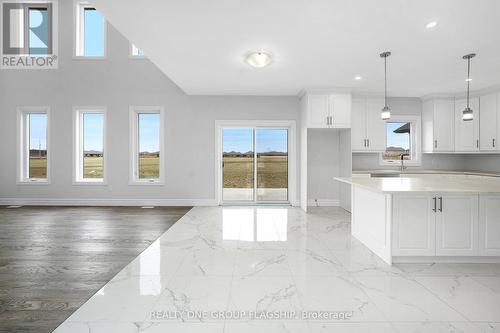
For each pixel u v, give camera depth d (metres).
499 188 2.84
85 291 2.28
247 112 6.08
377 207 3.10
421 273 2.64
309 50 3.55
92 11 6.25
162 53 3.67
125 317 1.92
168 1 2.49
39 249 3.30
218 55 3.74
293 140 6.09
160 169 6.11
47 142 6.09
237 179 6.30
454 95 5.77
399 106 6.19
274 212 5.47
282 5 2.54
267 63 3.76
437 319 1.89
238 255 3.12
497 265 2.83
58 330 1.77
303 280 2.49
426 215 2.81
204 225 4.45
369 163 6.25
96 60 6.05
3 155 6.07
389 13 2.66
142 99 6.07
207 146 6.11
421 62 3.97
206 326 1.82
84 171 6.27
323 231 4.12
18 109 6.05
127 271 2.68
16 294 2.23
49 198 6.11
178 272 2.66
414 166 6.26
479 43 3.33
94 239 3.70
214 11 2.65
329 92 5.39
